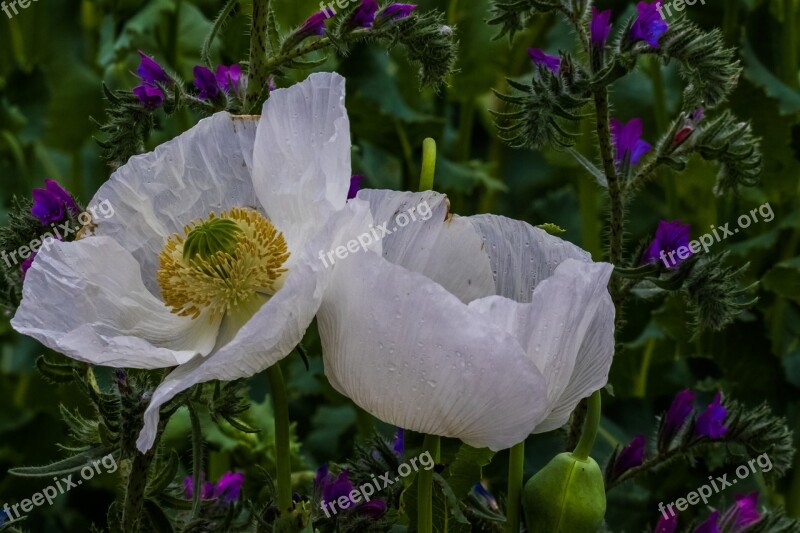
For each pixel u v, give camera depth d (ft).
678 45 3.18
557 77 3.15
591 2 3.26
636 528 3.87
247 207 2.95
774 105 4.43
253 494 3.80
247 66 3.34
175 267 2.90
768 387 4.11
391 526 3.00
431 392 2.69
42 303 2.84
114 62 4.35
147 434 2.69
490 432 2.72
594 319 2.80
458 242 2.82
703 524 3.16
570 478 2.88
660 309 4.03
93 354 2.77
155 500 3.06
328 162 2.81
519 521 2.96
